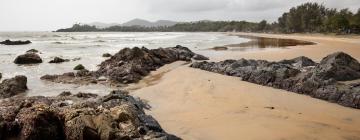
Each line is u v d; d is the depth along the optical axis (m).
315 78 15.58
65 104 12.35
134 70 21.20
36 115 8.63
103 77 20.53
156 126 9.88
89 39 83.69
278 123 10.90
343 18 97.56
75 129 8.50
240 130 10.23
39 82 19.27
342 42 57.19
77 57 34.00
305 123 10.92
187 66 26.42
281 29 158.75
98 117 8.92
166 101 14.27
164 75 22.03
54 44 58.16
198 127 10.63
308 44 54.84
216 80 19.27
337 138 9.47
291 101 14.16
